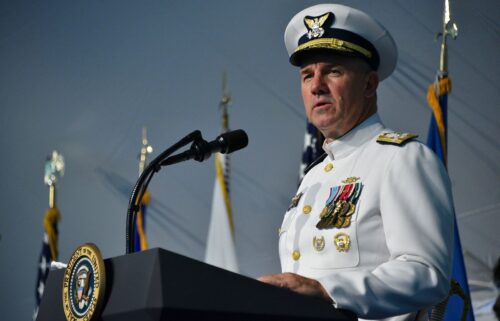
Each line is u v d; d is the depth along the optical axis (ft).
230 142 17.56
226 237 46.98
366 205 17.92
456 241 31.96
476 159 38.93
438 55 41.45
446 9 34.19
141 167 52.47
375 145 19.20
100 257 13.08
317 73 20.01
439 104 33.53
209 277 12.25
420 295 15.31
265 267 46.47
